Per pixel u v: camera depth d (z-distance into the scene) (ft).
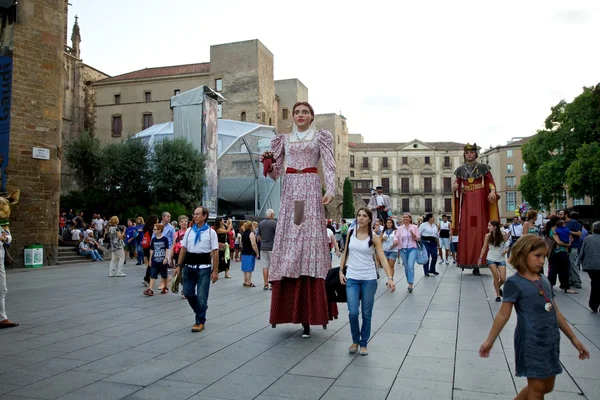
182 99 96.99
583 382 15.67
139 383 15.70
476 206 48.42
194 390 15.01
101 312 29.12
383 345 20.61
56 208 64.28
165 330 23.85
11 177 59.26
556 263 37.96
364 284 19.47
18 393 14.80
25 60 60.64
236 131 140.36
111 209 94.43
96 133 193.57
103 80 194.59
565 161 125.49
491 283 42.52
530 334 11.40
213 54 196.95
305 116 23.81
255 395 14.57
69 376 16.44
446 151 290.56
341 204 239.91
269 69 205.26
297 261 22.57
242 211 147.02
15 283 44.50
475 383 15.61
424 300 32.94
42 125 62.28
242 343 21.11
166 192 91.40
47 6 62.95
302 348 20.24
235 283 44.96
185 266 24.32
